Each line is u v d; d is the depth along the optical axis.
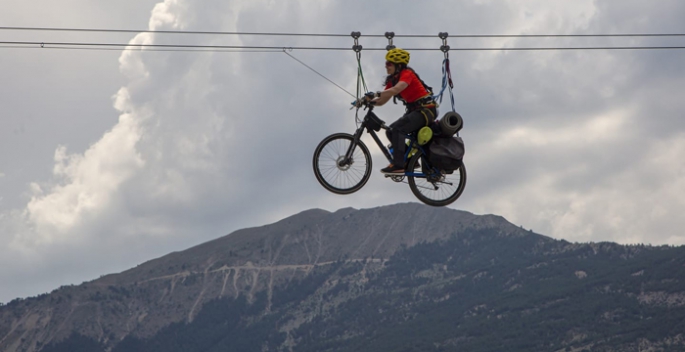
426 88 20.50
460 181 21.38
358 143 20.56
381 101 19.77
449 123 20.53
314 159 20.73
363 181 20.69
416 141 20.50
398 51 20.20
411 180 20.86
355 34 21.84
